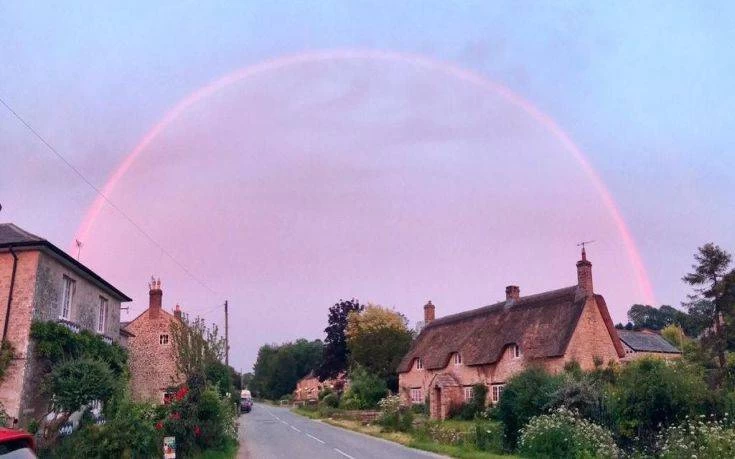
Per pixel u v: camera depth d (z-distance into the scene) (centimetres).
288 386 13912
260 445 2938
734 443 1708
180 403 2117
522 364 4075
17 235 2056
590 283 4075
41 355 1989
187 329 2430
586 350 3906
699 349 4028
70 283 2294
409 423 3603
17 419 1780
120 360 2591
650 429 2105
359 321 6988
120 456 1534
